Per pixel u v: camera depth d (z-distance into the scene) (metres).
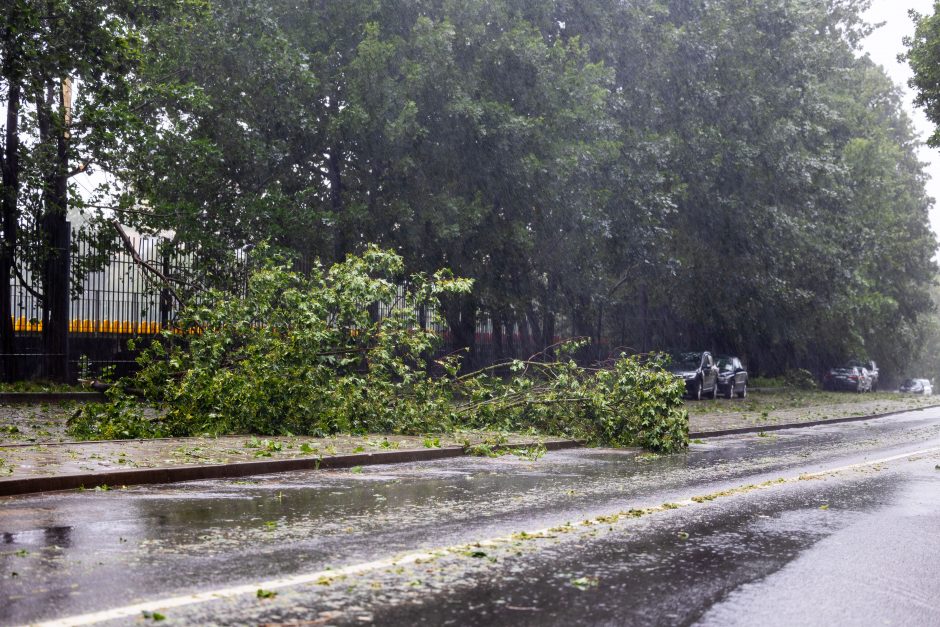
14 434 14.70
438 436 16.14
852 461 14.47
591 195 29.03
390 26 27.33
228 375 14.95
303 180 27.36
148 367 15.48
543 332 35.22
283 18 26.73
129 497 9.18
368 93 25.52
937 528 8.23
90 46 21.19
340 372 17.42
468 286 17.83
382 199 26.94
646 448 16.39
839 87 47.72
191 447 12.73
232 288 23.88
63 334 22.62
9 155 23.34
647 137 31.56
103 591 5.30
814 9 37.75
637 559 6.59
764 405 33.00
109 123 22.02
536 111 28.38
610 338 40.59
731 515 8.71
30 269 23.12
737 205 34.84
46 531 7.18
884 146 51.47
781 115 36.31
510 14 29.78
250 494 9.57
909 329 64.94
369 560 6.31
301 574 5.84
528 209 28.77
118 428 14.31
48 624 4.63
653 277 37.16
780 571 6.34
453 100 25.92
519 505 9.09
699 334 46.66
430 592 5.50
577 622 4.97
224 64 24.88
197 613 4.89
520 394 17.92
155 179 24.59
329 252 26.06
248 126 25.44
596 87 28.42
